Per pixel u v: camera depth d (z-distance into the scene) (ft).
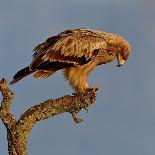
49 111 63.26
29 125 61.31
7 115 60.80
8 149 61.36
